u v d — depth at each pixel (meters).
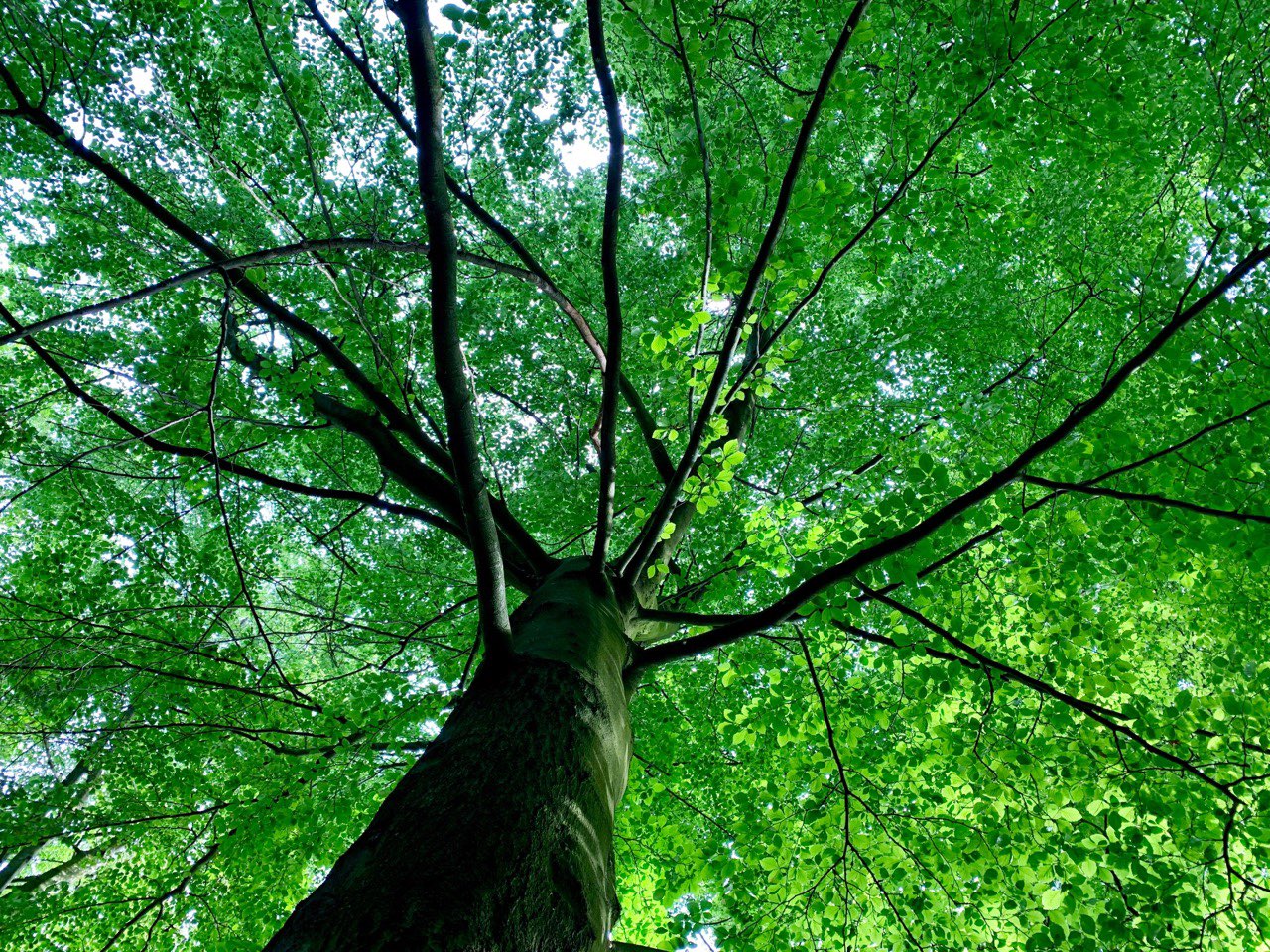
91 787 7.27
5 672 4.80
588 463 7.69
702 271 3.44
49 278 6.60
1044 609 4.02
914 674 4.10
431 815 1.79
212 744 5.67
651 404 7.62
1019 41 3.40
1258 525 3.19
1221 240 4.12
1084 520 3.95
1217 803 3.88
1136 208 6.03
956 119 3.48
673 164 3.77
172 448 4.44
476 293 7.48
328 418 5.17
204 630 6.07
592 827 2.09
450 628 6.83
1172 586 5.33
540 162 6.19
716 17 2.99
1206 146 4.93
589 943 1.72
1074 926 3.92
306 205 6.11
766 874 4.62
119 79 5.03
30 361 6.62
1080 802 3.87
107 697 5.55
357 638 6.15
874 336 7.17
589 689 2.69
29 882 8.41
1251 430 3.38
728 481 3.85
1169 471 3.59
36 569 6.13
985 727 4.28
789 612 3.47
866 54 3.83
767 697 5.69
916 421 6.79
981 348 7.27
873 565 3.56
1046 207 6.19
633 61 4.24
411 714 4.90
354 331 5.75
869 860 4.19
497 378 7.73
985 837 4.23
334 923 1.44
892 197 3.53
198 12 5.21
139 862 6.76
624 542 7.76
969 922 4.27
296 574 8.22
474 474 2.46
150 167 5.79
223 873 5.84
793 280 3.46
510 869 1.66
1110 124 3.78
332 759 4.65
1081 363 6.41
